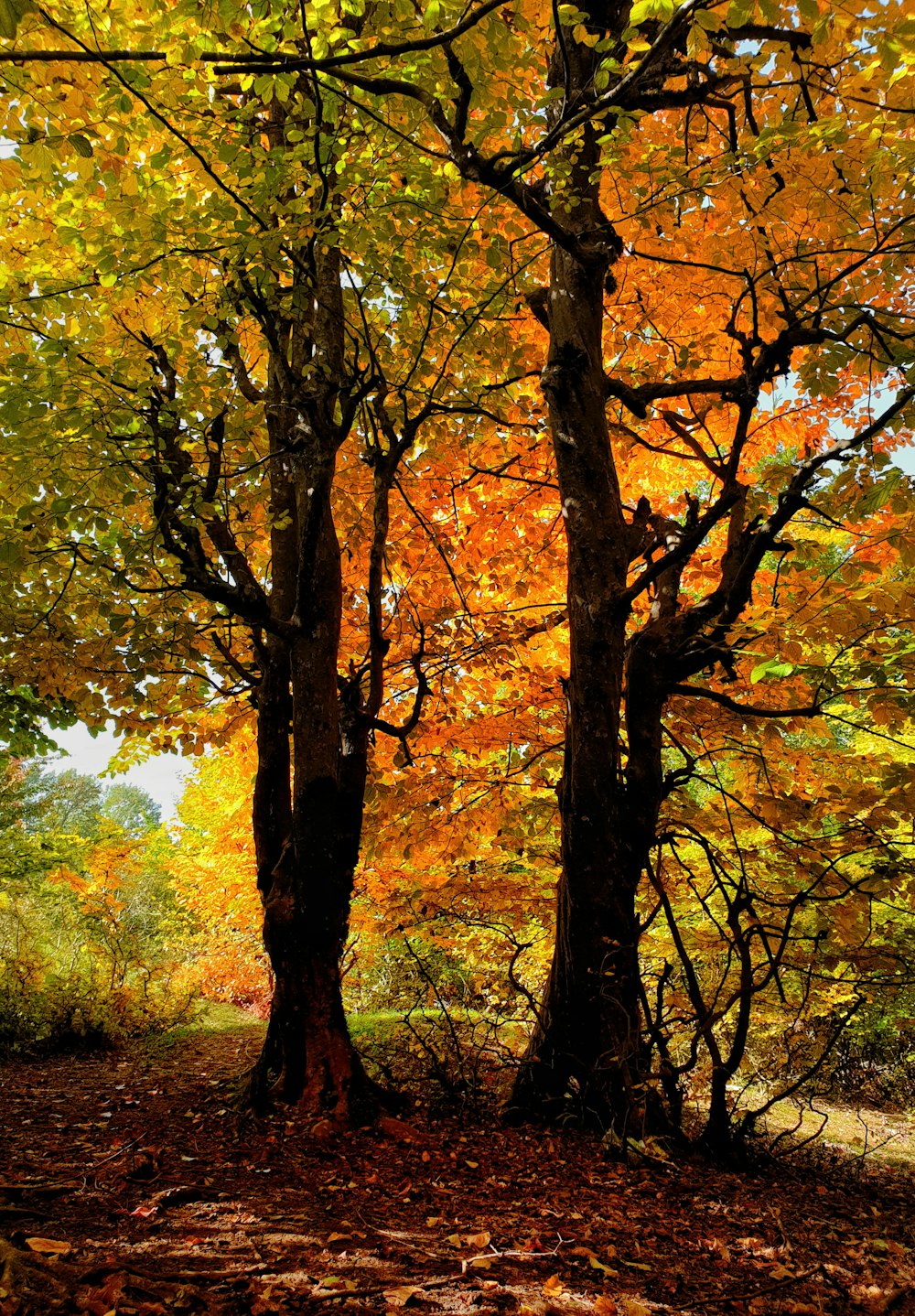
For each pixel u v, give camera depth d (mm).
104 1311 2037
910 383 4352
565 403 6113
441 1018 7832
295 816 5578
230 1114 5090
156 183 4801
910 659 4734
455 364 7234
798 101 5660
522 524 8070
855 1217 4547
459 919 7055
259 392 6953
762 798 6109
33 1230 2787
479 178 4441
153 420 5223
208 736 7734
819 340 5359
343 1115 4914
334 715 5711
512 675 8031
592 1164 4660
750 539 5980
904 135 5621
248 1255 2844
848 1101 9148
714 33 4953
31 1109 5504
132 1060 8234
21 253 5926
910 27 3512
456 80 3994
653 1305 2920
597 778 5688
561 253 6336
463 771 7719
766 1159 5531
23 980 8992
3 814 10680
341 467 7398
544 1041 5520
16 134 4188
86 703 6914
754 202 5203
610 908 5531
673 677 6012
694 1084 7602
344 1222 3346
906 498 4629
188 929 17891
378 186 5320
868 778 6961
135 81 4051
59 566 6738
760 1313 2949
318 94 4531
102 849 10953
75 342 6168
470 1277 2889
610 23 5859
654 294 7098
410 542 7695
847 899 5734
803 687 6305
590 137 6121
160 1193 3434
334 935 5488
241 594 5367
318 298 6008
